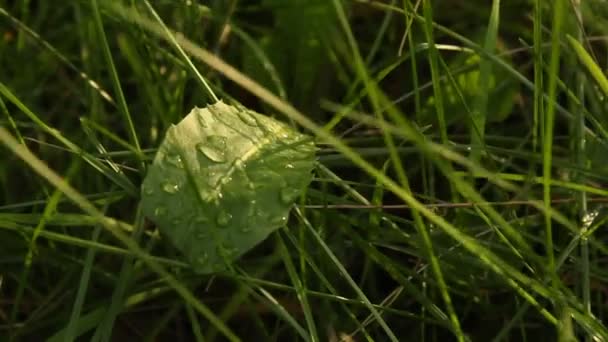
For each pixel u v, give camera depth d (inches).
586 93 17.3
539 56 15.1
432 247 15.0
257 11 19.7
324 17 18.2
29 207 17.4
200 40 17.5
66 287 16.6
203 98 17.3
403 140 17.2
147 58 17.3
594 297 16.3
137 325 16.7
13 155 17.5
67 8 19.7
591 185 16.1
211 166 15.1
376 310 15.6
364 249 15.6
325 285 15.8
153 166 15.1
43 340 16.4
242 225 14.9
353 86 16.3
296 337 16.0
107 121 18.2
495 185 16.8
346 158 16.4
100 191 17.0
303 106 18.3
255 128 15.5
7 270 16.7
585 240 15.2
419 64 18.9
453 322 14.5
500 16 19.3
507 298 16.5
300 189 15.2
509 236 15.8
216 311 16.6
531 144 17.8
